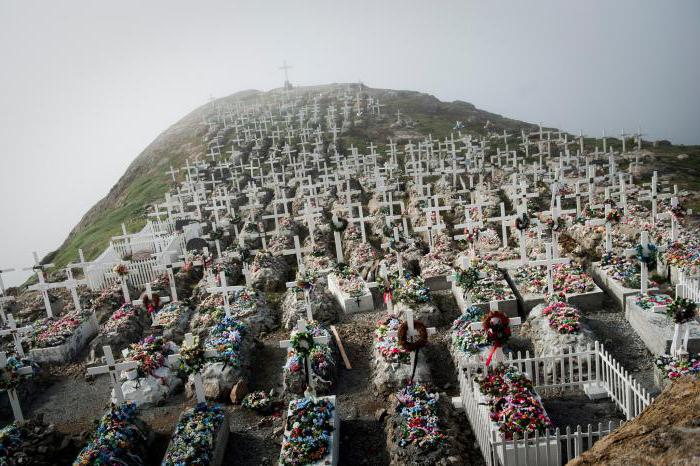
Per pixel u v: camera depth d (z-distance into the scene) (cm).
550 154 6212
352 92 12019
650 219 3316
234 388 2073
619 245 2992
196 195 5194
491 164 5644
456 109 10981
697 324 1967
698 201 3875
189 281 3612
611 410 1670
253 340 2477
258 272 3388
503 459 1370
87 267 3741
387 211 4450
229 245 4459
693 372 1662
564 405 1723
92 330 3009
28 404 2317
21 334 2897
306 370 1888
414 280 2728
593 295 2394
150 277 3772
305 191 5431
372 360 2242
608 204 3403
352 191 5069
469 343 2070
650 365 1936
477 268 2711
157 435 1933
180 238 4409
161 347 2259
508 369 1680
